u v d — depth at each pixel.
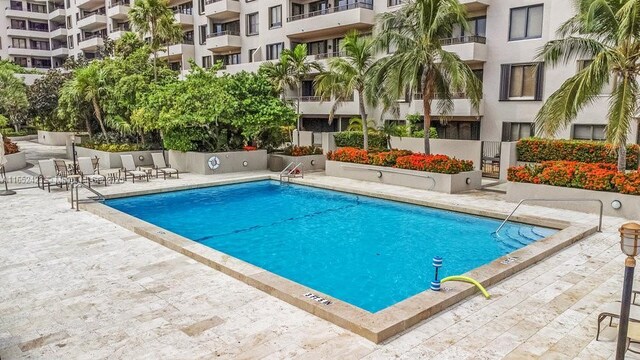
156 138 24.25
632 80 12.06
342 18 26.62
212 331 5.76
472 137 23.31
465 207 13.29
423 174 16.20
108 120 24.00
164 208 14.62
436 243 10.88
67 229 10.75
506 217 12.23
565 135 19.56
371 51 18.58
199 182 17.66
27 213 12.45
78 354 5.23
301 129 32.00
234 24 36.09
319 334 5.67
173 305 6.53
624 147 12.45
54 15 61.28
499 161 18.80
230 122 20.41
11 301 6.70
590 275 7.79
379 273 8.94
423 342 5.48
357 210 14.32
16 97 37.59
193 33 39.72
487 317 6.17
